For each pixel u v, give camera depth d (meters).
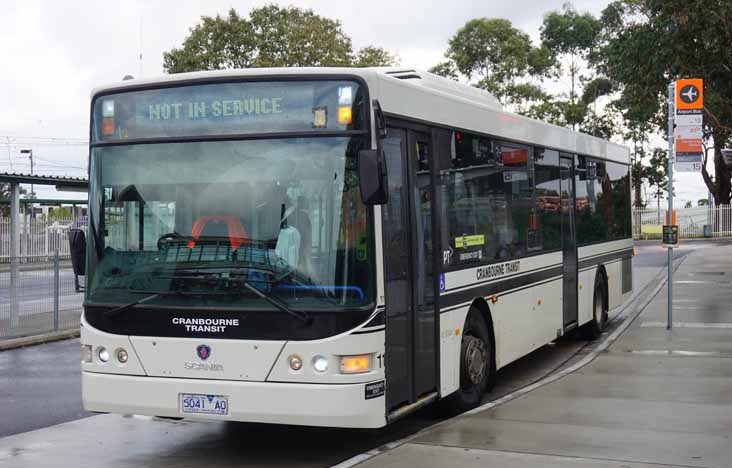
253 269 6.72
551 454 6.86
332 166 6.71
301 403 6.54
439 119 8.38
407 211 7.57
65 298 16.98
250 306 6.68
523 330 10.65
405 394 7.39
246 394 6.65
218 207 6.90
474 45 49.94
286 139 6.83
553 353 13.48
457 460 6.70
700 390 9.63
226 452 7.71
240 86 6.96
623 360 11.85
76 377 12.06
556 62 53.69
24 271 15.94
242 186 6.88
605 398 9.20
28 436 8.42
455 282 8.55
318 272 6.61
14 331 15.62
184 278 6.89
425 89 8.10
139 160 7.18
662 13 24.12
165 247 7.00
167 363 6.90
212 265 6.83
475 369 9.08
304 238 6.68
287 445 7.98
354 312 6.55
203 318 6.79
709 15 23.03
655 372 10.86
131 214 7.15
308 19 40.78
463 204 8.89
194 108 7.08
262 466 7.22
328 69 6.84
